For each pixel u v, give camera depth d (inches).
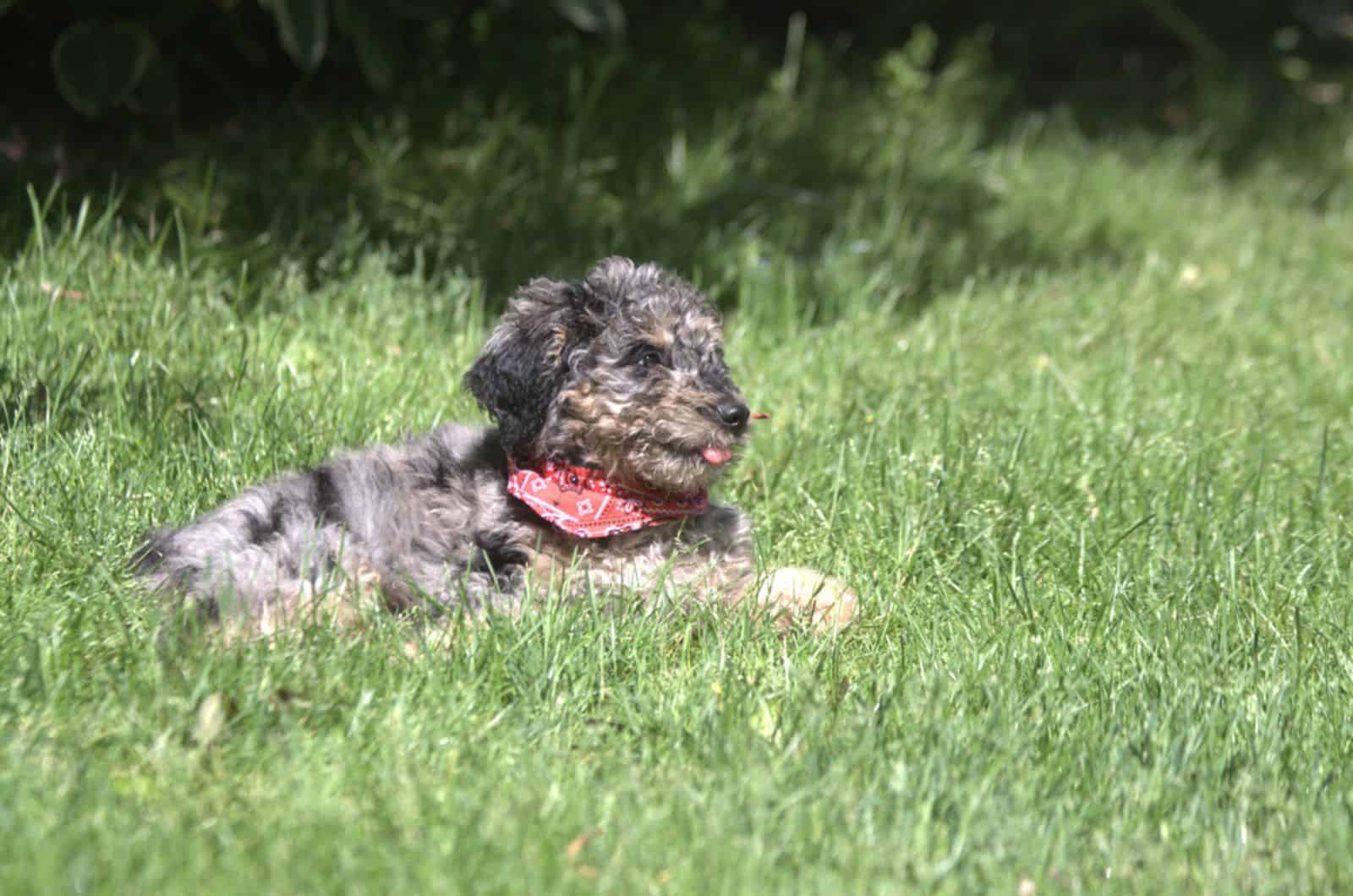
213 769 217.2
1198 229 658.2
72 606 263.1
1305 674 267.0
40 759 213.6
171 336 396.5
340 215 499.5
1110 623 286.8
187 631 254.8
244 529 284.0
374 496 294.5
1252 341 507.2
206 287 432.1
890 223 559.5
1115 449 379.6
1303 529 343.9
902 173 639.1
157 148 537.0
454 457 307.3
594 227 529.3
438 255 488.1
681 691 249.6
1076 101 831.7
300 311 430.3
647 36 684.1
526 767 223.3
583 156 584.7
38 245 418.6
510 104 606.5
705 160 592.7
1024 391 424.5
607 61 617.6
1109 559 316.8
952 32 835.4
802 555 325.7
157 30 552.4
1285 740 240.8
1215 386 440.8
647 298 304.3
